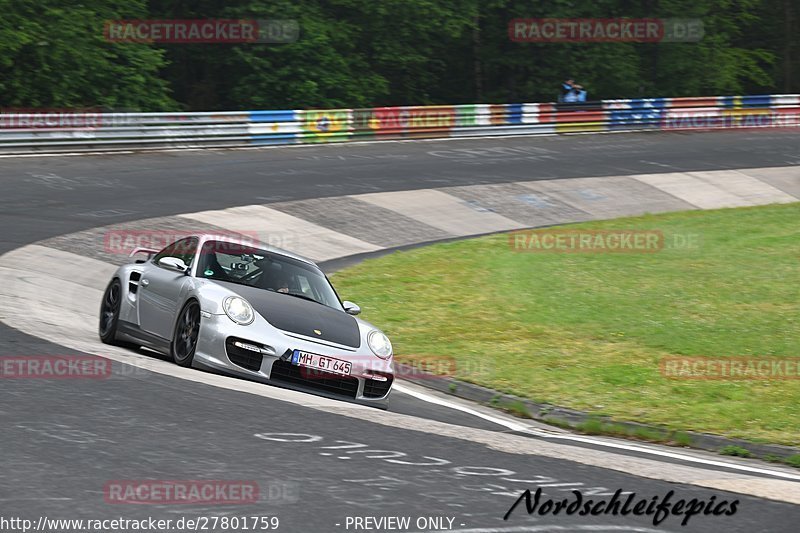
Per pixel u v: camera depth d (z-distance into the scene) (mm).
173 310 32656
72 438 20594
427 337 45688
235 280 33656
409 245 70875
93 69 125312
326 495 18547
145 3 143125
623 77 165875
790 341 45562
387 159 99562
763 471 27922
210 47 146625
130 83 128875
